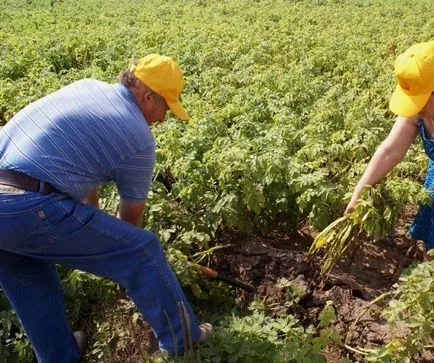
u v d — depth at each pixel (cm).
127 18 1938
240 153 490
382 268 464
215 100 778
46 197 312
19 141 319
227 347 336
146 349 391
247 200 462
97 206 414
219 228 498
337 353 378
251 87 804
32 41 1340
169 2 2639
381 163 395
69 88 330
